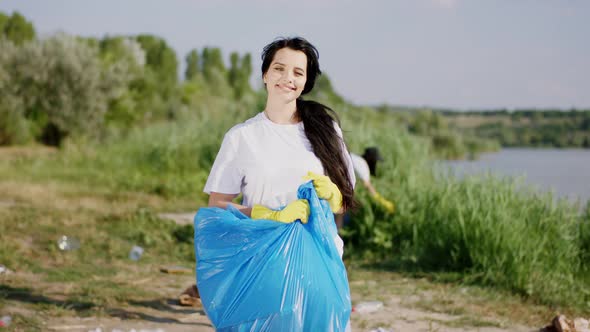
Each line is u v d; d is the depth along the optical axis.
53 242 7.80
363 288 6.38
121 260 7.36
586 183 16.14
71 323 4.80
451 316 5.46
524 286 6.22
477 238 6.89
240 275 2.82
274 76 3.12
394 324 5.16
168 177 14.90
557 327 5.00
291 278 2.79
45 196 11.60
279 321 2.75
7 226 8.43
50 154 22.86
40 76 27.03
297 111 3.20
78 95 27.42
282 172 3.05
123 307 5.36
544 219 6.98
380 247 8.19
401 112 18.27
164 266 7.18
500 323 5.24
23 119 27.39
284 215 2.87
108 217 9.54
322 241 2.89
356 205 3.26
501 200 7.10
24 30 54.28
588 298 6.14
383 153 10.02
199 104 42.34
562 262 6.71
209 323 5.02
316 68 3.21
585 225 7.32
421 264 7.38
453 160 10.85
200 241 2.96
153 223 9.27
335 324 2.84
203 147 16.34
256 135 3.10
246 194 3.10
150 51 64.00
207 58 96.12
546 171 22.05
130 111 31.02
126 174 15.73
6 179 14.36
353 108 13.12
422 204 8.24
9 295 5.48
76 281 6.21
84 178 15.29
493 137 66.12
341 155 3.17
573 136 65.44
